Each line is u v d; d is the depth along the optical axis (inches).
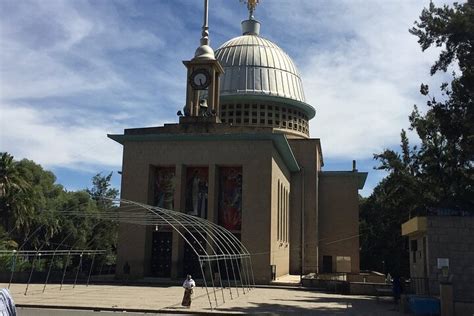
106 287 1357.0
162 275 1582.2
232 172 1621.6
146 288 1336.1
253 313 886.4
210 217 1552.7
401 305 931.3
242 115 2187.5
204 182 1625.2
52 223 2021.4
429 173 1683.1
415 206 1840.6
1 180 1894.7
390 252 2664.9
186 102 1755.7
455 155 1325.0
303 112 2331.4
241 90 2222.0
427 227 960.3
